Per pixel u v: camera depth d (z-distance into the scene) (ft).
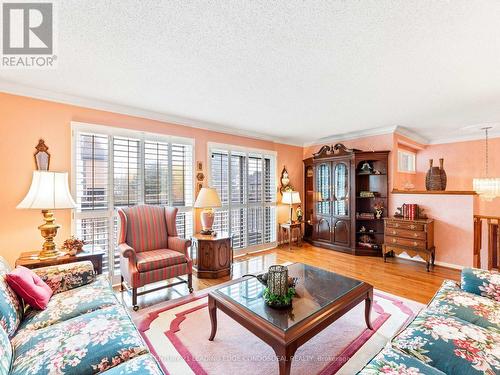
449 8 4.70
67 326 4.52
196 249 11.26
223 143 13.94
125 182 10.48
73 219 9.25
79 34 5.52
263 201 16.06
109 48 6.08
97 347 3.98
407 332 4.49
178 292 9.40
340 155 15.37
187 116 11.88
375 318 7.32
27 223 8.46
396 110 11.10
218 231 12.95
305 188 18.81
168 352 5.93
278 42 5.83
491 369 3.51
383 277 10.85
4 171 8.11
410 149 18.43
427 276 10.96
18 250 8.30
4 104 8.09
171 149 11.88
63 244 8.32
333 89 8.65
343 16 4.93
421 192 13.00
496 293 5.59
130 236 9.48
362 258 13.88
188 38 5.68
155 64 6.88
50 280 6.05
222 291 6.46
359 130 14.96
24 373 3.50
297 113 11.47
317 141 17.90
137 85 8.29
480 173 16.74
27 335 4.37
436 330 4.35
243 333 6.70
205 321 7.29
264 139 16.19
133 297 7.95
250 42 5.83
